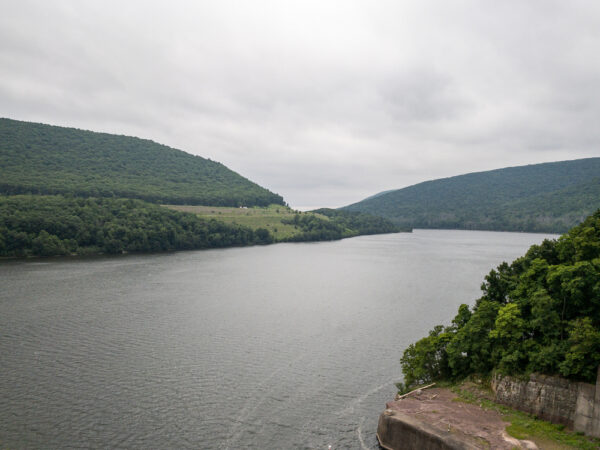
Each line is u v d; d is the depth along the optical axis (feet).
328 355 234.79
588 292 155.63
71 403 172.65
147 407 172.04
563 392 143.95
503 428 142.31
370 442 153.07
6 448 140.87
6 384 187.11
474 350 178.60
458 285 461.37
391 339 263.90
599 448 128.26
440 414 152.97
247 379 201.36
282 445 149.28
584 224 212.64
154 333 263.70
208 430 156.87
